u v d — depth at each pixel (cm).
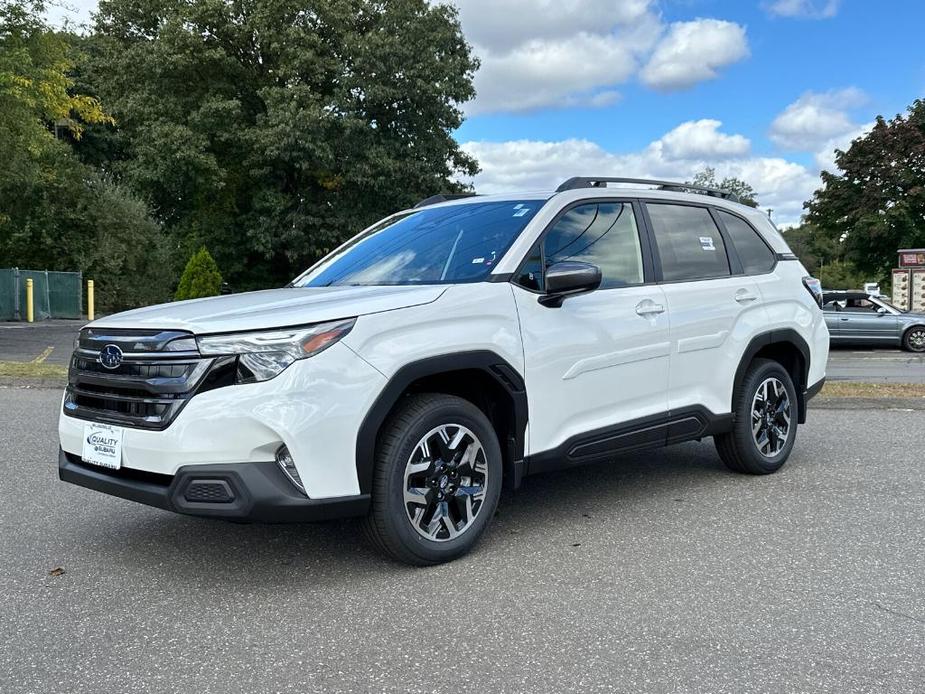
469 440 398
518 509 491
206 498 337
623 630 316
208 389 339
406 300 378
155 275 3300
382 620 327
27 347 1628
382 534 371
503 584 366
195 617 331
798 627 319
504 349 403
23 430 736
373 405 357
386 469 367
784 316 575
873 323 1912
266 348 340
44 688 271
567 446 436
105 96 3641
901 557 401
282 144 3186
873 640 307
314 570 385
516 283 422
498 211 472
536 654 296
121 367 358
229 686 273
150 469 347
